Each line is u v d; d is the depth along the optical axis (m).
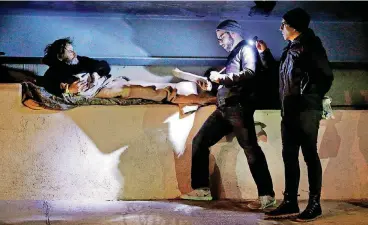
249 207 5.40
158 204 5.58
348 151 5.98
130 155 5.86
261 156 5.49
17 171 5.79
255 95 5.56
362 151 5.98
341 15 6.41
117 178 5.84
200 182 5.67
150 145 5.88
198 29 6.35
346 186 5.96
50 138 5.81
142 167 5.86
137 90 5.82
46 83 5.94
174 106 5.90
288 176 5.02
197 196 5.71
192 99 5.87
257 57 5.58
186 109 5.86
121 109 5.86
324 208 5.43
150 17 6.32
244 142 5.50
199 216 5.00
